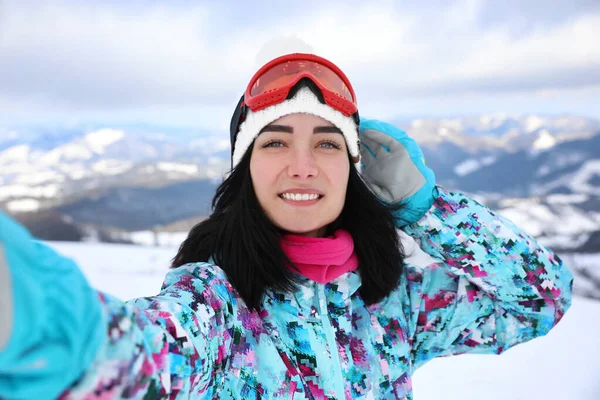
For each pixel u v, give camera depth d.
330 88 1.06
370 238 1.16
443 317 1.25
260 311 1.04
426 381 3.48
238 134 1.13
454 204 1.24
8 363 0.43
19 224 0.49
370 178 1.29
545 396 3.18
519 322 1.28
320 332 1.04
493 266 1.20
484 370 3.64
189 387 0.69
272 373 0.96
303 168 1.00
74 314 0.49
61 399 0.48
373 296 1.15
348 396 1.01
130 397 0.54
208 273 0.97
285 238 1.09
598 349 4.02
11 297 0.44
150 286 6.71
